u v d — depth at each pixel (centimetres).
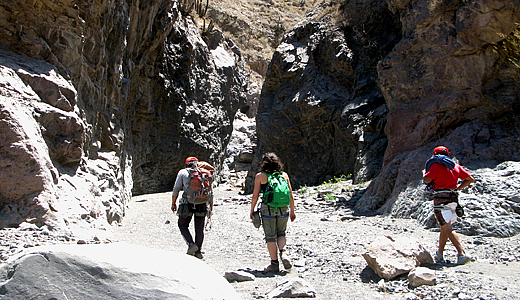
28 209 543
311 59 1719
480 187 719
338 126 1516
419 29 1009
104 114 1000
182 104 1906
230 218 941
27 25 693
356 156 1432
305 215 942
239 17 4372
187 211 515
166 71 1764
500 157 796
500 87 911
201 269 274
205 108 2130
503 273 417
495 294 348
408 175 877
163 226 838
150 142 1747
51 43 734
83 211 634
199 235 528
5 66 612
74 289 246
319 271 457
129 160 1384
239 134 2922
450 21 948
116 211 862
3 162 539
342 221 841
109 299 241
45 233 525
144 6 1283
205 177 531
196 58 2067
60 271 251
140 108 1620
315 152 1633
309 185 1623
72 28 767
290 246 593
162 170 1881
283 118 1756
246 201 1343
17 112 571
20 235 502
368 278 423
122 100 1200
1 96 566
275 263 459
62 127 680
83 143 743
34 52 695
